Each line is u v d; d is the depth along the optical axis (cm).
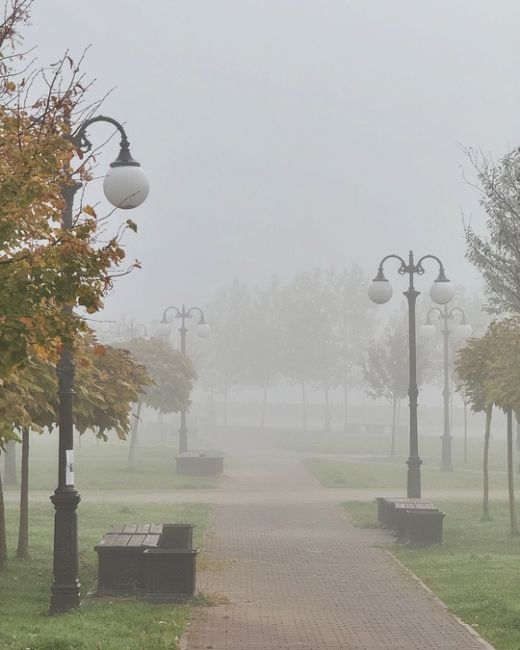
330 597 2095
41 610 1859
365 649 1603
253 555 2712
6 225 1223
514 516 3203
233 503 4197
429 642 1662
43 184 1257
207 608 1948
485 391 3194
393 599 2073
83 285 1212
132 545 2083
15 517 3572
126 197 1728
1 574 2312
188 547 2466
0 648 1486
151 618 1794
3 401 1698
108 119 1748
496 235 2308
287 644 1634
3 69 1441
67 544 1828
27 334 1207
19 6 1457
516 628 1761
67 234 1238
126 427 2427
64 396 1825
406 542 2986
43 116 1391
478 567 2481
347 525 3459
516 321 3212
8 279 1169
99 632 1642
